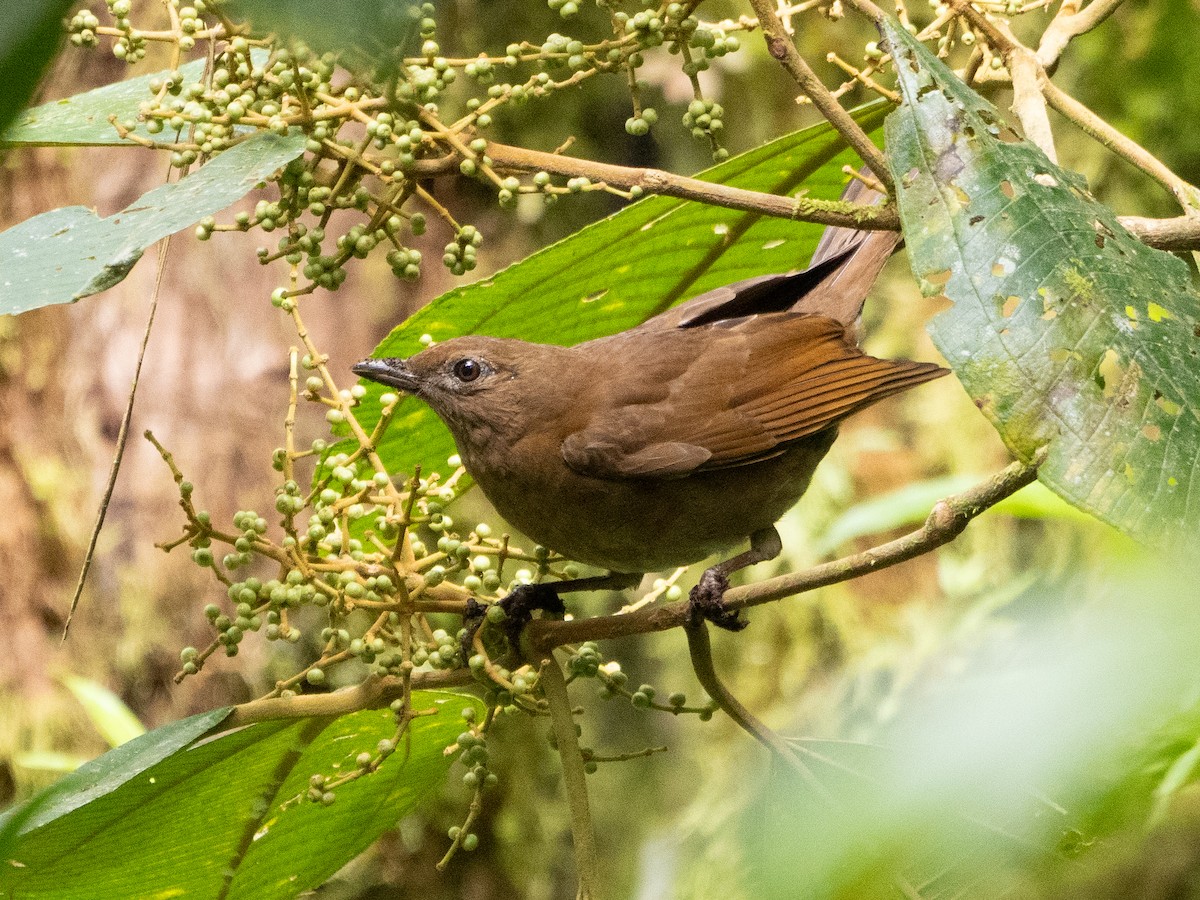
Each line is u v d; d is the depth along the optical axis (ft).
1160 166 16.07
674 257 22.20
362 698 16.34
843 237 26.05
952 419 43.01
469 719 17.15
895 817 6.77
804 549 43.27
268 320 43.62
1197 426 11.89
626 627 17.01
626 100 44.57
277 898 19.47
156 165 44.01
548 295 22.16
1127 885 8.31
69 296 13.20
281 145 14.89
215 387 43.60
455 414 23.38
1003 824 8.93
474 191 44.52
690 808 35.96
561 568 20.62
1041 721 6.23
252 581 15.84
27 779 43.47
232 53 14.97
